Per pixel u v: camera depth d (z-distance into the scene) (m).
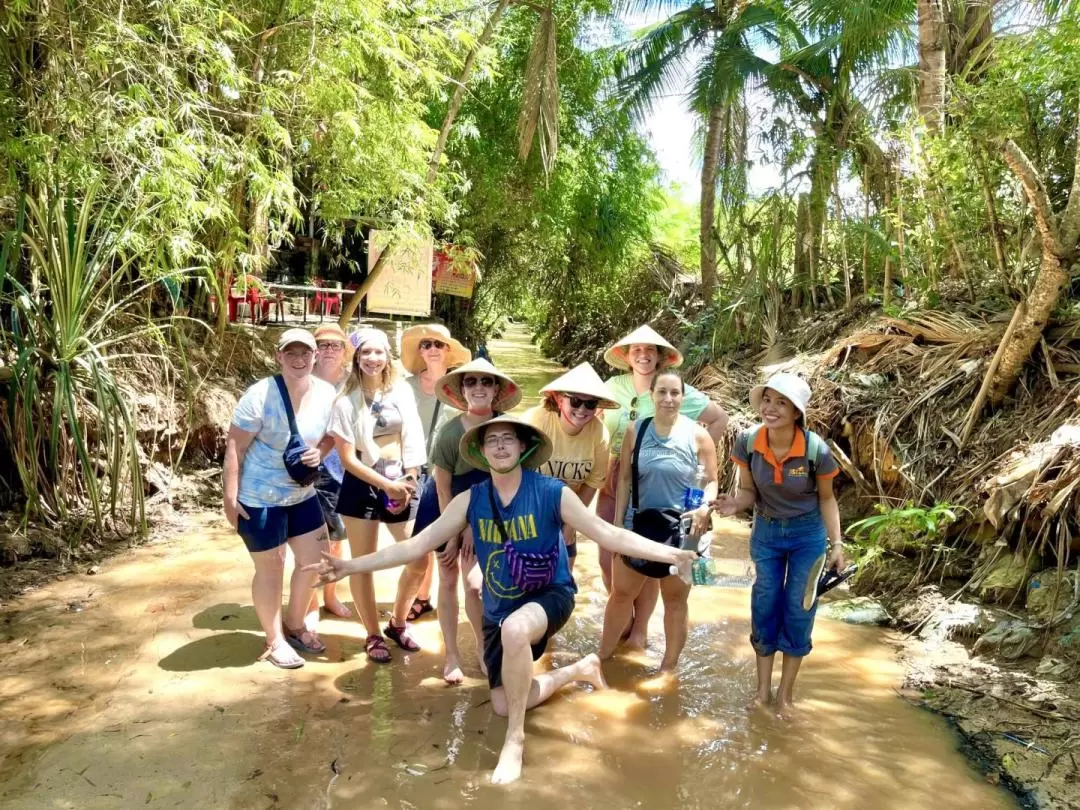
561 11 13.39
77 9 5.23
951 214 6.63
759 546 3.79
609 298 17.89
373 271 9.79
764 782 3.15
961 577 4.80
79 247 5.46
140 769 3.11
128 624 4.49
